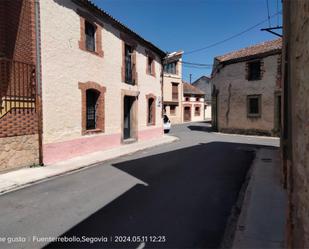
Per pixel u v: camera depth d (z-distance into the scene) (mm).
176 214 5164
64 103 10539
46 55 9625
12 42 9273
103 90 13047
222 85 24344
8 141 8273
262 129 21266
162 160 10828
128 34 15273
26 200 5930
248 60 22000
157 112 19672
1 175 7855
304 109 2512
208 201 5902
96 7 11914
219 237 4262
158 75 19781
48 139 9766
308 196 2402
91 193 6434
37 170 8570
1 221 4820
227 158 11281
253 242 4031
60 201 5863
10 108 8336
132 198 6070
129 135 16562
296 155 2898
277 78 20188
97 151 12664
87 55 11836
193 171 8828
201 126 33406
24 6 9117
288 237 3314
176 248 3924
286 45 5133
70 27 10805
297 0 2918
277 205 5590
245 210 5324
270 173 8484
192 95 43875
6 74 8875
